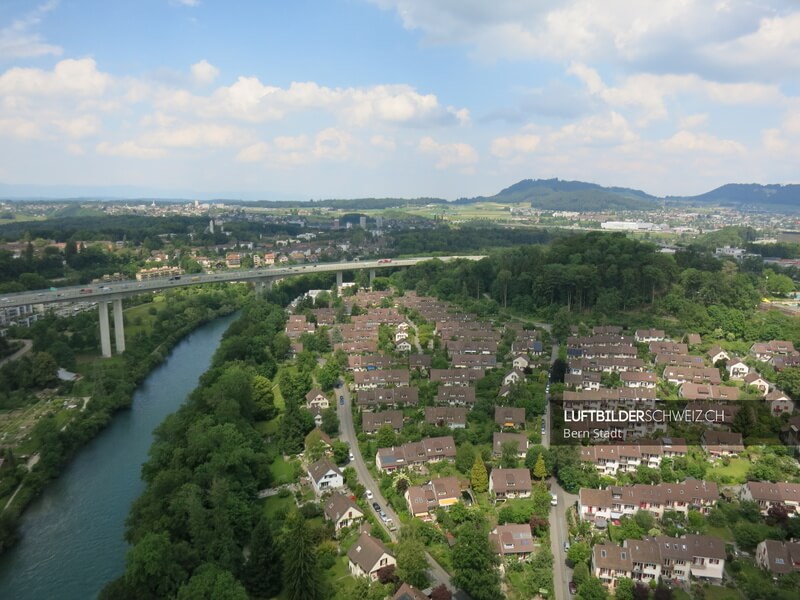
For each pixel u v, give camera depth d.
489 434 154.38
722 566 101.25
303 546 95.75
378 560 100.31
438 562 106.25
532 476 135.38
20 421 175.75
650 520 115.75
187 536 109.00
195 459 127.69
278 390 197.88
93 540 122.81
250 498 125.56
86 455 160.88
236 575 99.69
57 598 105.88
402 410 173.25
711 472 136.75
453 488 125.31
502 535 109.56
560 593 99.00
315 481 131.62
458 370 199.12
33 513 132.88
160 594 93.25
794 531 111.75
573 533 114.00
